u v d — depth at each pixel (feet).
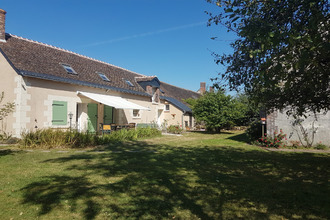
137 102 74.95
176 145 47.32
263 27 13.56
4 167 23.71
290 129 48.39
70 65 57.21
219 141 56.75
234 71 19.76
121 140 49.98
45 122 45.42
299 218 13.80
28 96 42.32
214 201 16.05
